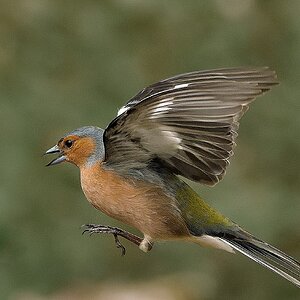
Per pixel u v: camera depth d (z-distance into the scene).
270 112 15.66
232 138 8.33
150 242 8.91
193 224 8.97
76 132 8.91
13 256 14.65
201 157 8.55
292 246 15.12
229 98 8.08
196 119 8.23
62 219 14.92
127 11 15.69
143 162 8.78
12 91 15.35
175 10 15.74
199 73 8.20
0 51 15.74
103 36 15.72
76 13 15.80
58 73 15.77
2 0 15.76
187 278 15.34
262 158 15.66
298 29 15.84
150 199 8.80
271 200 14.87
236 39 15.89
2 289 14.49
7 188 14.68
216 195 14.80
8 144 14.95
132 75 15.60
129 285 15.16
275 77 7.99
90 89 15.49
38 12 15.75
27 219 14.78
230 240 9.02
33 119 15.12
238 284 15.48
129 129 8.45
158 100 8.22
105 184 8.77
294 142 15.59
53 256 14.80
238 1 16.08
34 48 15.78
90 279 15.05
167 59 15.95
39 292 14.73
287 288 15.40
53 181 14.99
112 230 8.90
